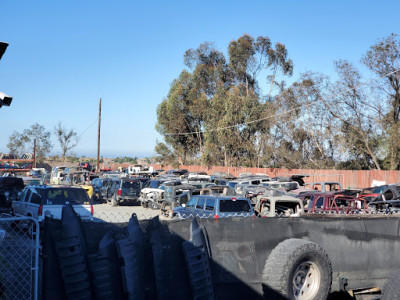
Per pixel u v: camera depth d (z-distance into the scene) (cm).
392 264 714
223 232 593
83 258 496
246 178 2984
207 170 5409
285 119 4353
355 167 4172
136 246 518
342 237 678
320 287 614
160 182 2777
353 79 3872
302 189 2247
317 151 4409
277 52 5809
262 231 618
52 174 4509
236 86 5656
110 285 506
